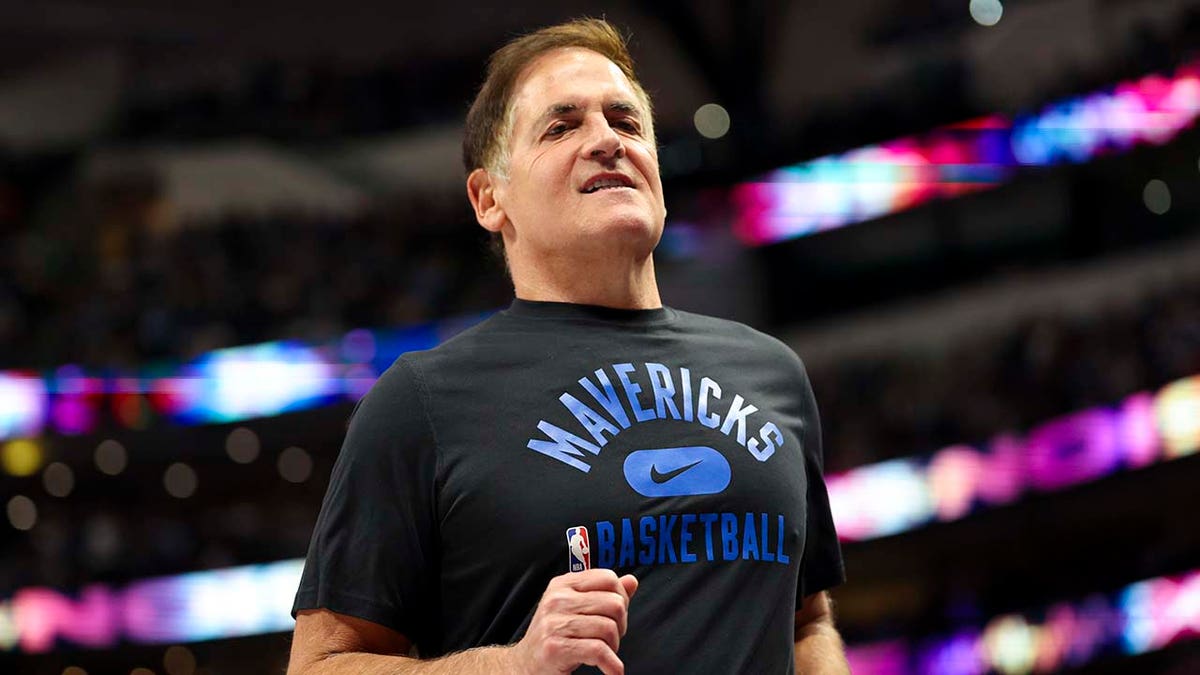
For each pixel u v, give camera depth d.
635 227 1.97
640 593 1.73
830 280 17.84
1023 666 13.09
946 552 14.04
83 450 16.33
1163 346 13.35
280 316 16.72
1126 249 15.89
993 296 16.41
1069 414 13.30
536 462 1.79
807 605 2.14
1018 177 16.69
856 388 15.78
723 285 17.53
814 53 19.59
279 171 19.59
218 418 16.33
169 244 18.06
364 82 20.17
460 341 1.94
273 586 15.34
